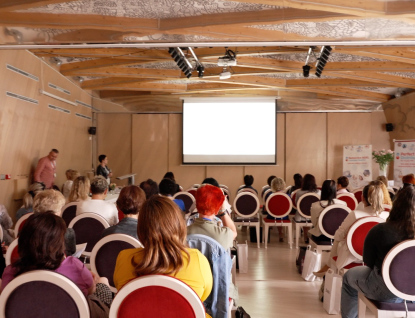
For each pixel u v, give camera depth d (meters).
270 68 9.33
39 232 2.01
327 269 4.63
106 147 13.85
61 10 5.45
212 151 13.68
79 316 1.91
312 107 13.67
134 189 3.27
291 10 5.32
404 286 2.80
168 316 1.75
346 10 5.01
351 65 9.39
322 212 5.29
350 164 12.80
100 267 2.97
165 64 10.02
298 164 13.75
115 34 5.60
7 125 7.68
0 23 5.48
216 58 9.14
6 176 7.61
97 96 13.74
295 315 4.22
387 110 13.23
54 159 8.88
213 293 2.33
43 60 9.23
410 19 4.97
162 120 13.88
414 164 10.04
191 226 2.73
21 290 1.89
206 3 5.40
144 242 1.86
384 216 4.16
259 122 13.57
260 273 5.84
